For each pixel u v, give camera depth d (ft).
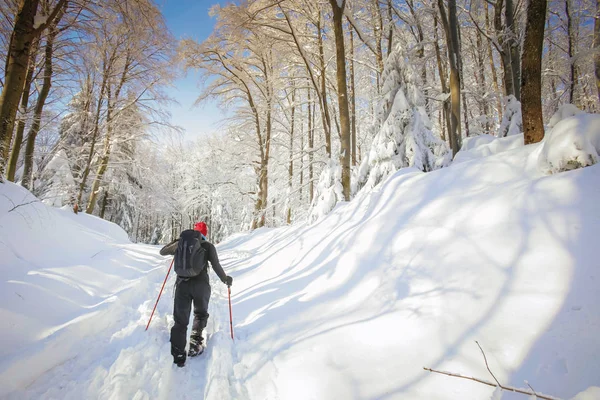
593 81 51.83
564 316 6.24
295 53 39.42
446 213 11.56
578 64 42.37
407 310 8.72
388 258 11.78
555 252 7.61
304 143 66.49
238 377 7.88
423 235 11.37
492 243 9.07
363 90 55.77
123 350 9.04
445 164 19.98
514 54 29.01
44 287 12.21
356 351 7.86
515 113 22.09
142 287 17.72
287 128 58.39
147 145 55.57
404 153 21.76
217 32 43.62
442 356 6.74
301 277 15.11
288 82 49.83
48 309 11.12
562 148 9.66
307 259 17.12
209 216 105.29
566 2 44.60
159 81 44.70
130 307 14.35
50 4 29.35
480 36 45.85
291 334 9.70
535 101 13.11
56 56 34.73
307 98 57.57
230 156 63.10
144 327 11.61
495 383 5.57
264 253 25.68
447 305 8.17
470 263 8.99
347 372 7.10
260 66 53.31
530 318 6.63
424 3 37.70
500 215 9.71
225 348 9.37
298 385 7.02
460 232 10.31
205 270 10.65
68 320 10.93
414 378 6.40
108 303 13.11
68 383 7.82
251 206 85.20
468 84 49.37
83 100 43.96
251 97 56.29
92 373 8.24
